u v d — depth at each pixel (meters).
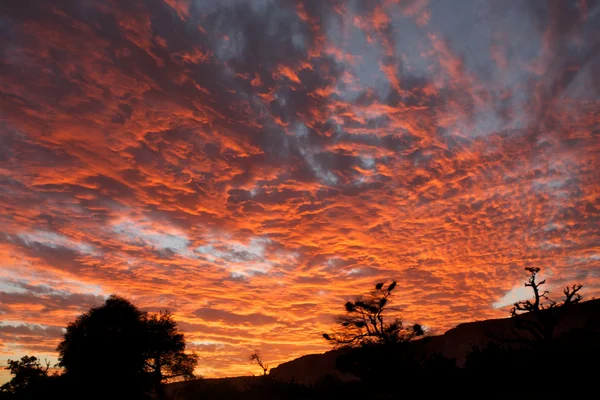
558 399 24.09
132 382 47.81
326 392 42.44
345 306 40.28
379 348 37.03
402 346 36.91
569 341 32.50
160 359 56.09
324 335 40.59
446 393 30.08
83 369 46.06
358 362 37.50
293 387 48.97
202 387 59.06
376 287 40.31
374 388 36.56
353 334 39.72
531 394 25.62
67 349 47.47
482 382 29.48
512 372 29.30
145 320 54.00
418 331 38.28
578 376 25.84
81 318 49.78
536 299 34.88
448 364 32.38
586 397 23.59
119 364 47.31
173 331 57.28
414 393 31.97
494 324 82.38
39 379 46.94
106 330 48.84
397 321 38.81
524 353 31.70
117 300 51.50
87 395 44.91
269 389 51.69
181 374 57.97
